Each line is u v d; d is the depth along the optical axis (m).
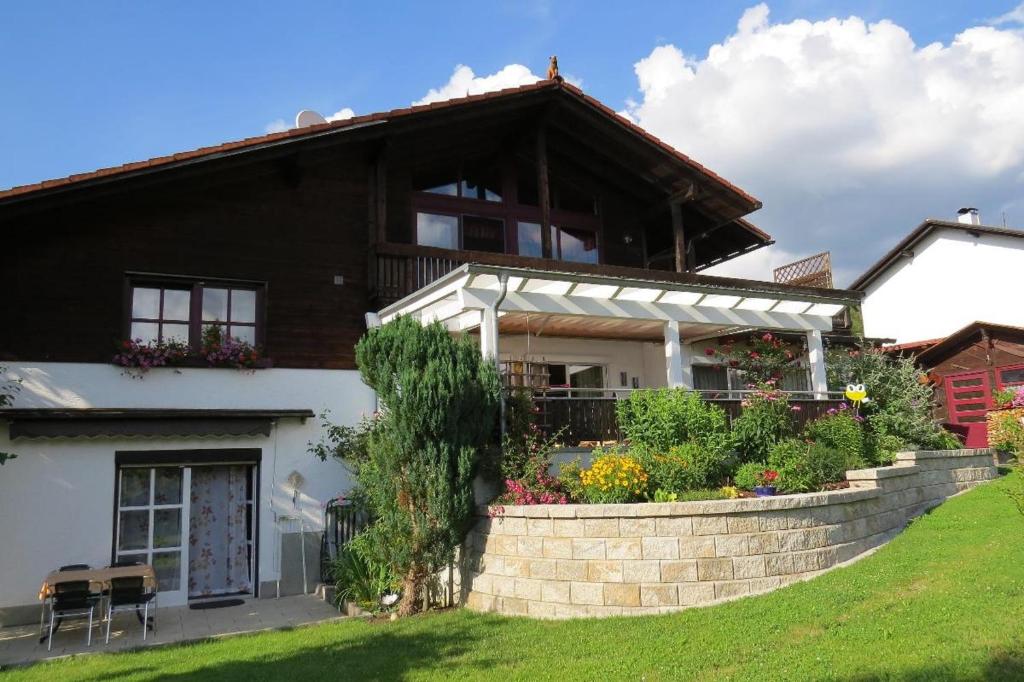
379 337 10.32
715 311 14.53
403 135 15.20
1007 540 8.85
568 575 8.99
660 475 10.18
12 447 11.16
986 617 6.54
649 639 7.41
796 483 10.60
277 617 10.78
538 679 6.50
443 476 9.66
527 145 17.19
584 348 16.75
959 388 21.69
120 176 11.57
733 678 6.02
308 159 13.90
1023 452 10.32
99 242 12.27
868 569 8.80
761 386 13.96
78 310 11.96
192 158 12.09
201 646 9.02
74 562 11.27
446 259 14.48
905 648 6.16
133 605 9.78
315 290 13.77
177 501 12.26
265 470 12.74
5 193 10.77
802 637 6.90
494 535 9.80
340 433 13.23
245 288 13.36
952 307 28.53
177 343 12.55
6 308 11.52
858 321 26.92
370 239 14.23
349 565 11.08
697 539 8.71
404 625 9.19
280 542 12.65
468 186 16.98
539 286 12.25
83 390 11.80
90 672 7.86
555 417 12.06
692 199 17.69
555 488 10.27
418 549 9.87
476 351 10.87
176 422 11.96
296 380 13.30
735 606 8.16
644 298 13.56
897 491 11.31
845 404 14.45
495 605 9.62
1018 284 26.64
